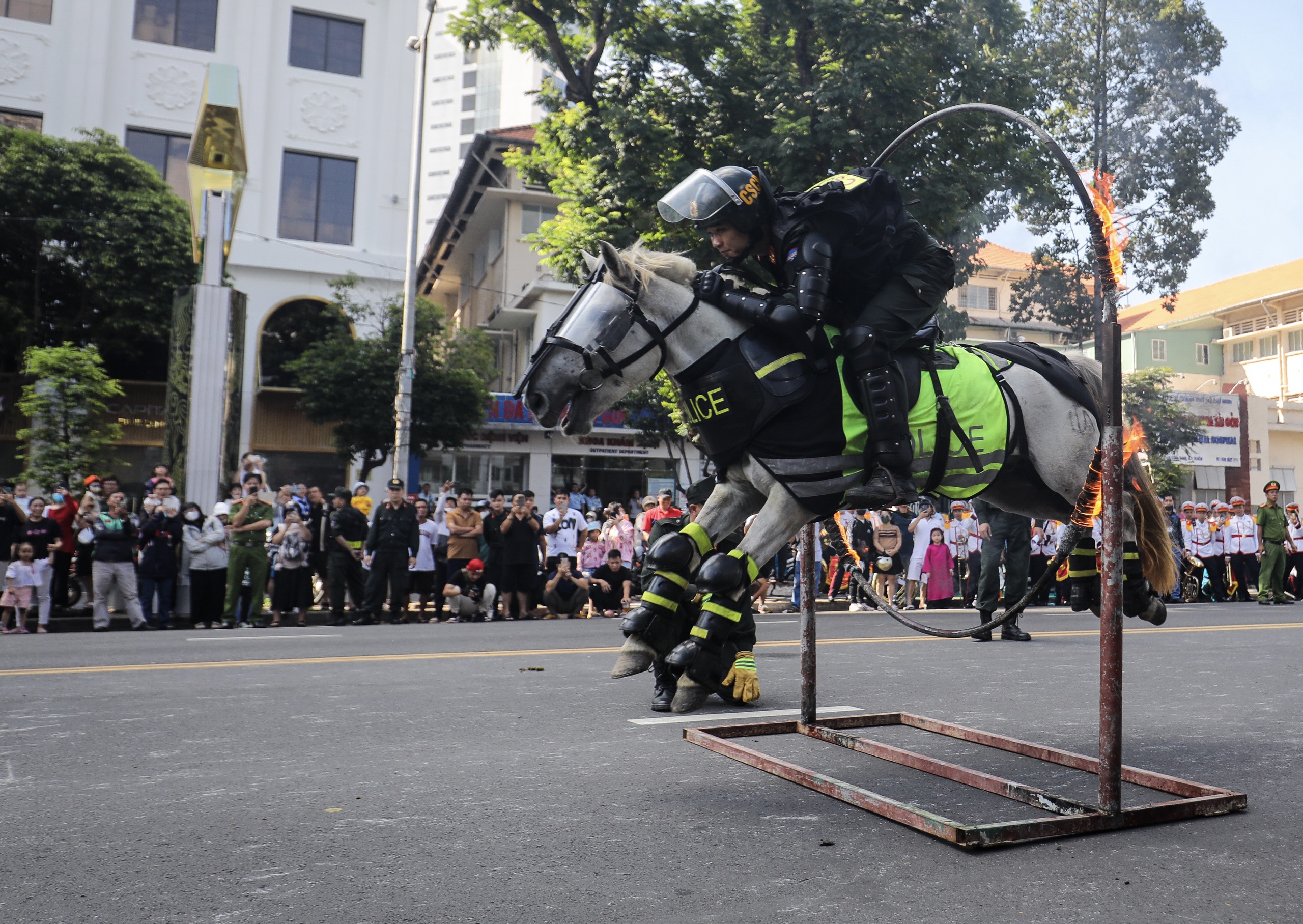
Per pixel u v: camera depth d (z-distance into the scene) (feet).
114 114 89.45
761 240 13.80
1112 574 11.13
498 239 116.16
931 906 8.76
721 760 14.67
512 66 288.92
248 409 93.45
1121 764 11.57
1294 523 64.18
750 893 9.04
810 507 12.72
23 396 80.48
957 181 50.75
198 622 43.01
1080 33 71.41
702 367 13.05
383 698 20.59
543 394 13.00
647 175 54.80
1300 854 10.31
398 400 69.15
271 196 93.81
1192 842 10.71
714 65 58.08
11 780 13.42
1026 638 32.76
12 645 32.99
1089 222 11.21
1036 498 15.48
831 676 24.26
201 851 10.27
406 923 8.27
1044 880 9.48
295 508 44.42
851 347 12.79
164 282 82.38
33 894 8.98
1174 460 124.67
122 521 41.57
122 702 20.01
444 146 294.87
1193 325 161.89
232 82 45.75
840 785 12.26
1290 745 15.99
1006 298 132.05
